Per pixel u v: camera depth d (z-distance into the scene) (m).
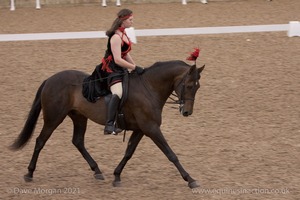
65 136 13.86
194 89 10.40
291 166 11.91
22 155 12.77
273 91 16.66
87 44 21.11
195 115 15.08
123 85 10.71
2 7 28.12
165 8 27.16
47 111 11.16
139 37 21.77
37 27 23.73
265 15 25.02
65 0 28.20
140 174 11.63
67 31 22.89
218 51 20.11
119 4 27.88
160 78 10.73
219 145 13.14
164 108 15.67
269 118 14.80
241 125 14.38
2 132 14.12
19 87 17.28
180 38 21.52
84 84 10.95
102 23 24.08
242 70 18.34
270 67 18.58
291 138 13.51
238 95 16.41
